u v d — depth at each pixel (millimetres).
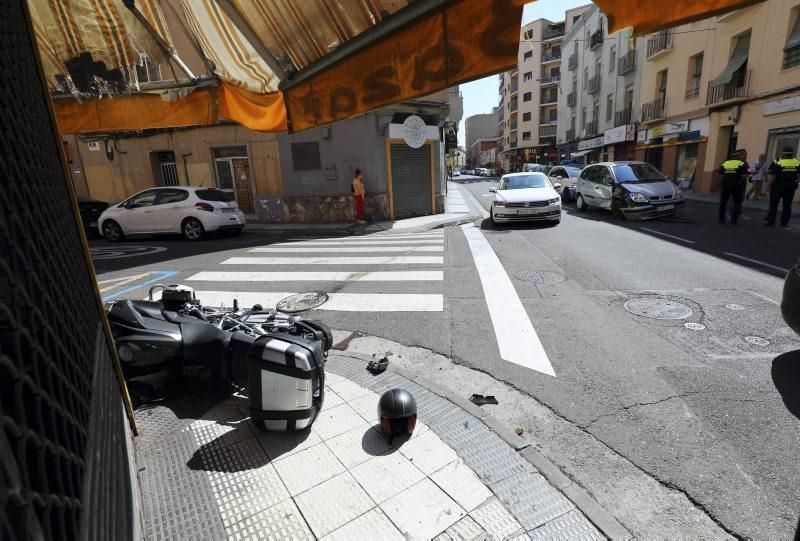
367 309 5676
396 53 2904
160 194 12211
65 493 848
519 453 2760
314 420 3115
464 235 11203
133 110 5207
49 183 1633
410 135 15172
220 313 4062
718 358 3889
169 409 3336
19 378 698
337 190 15266
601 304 5422
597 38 31984
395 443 2895
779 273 6324
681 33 21281
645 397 3377
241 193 17156
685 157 21672
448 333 4809
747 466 2611
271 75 4348
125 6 4234
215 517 2320
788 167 9891
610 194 12500
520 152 64312
